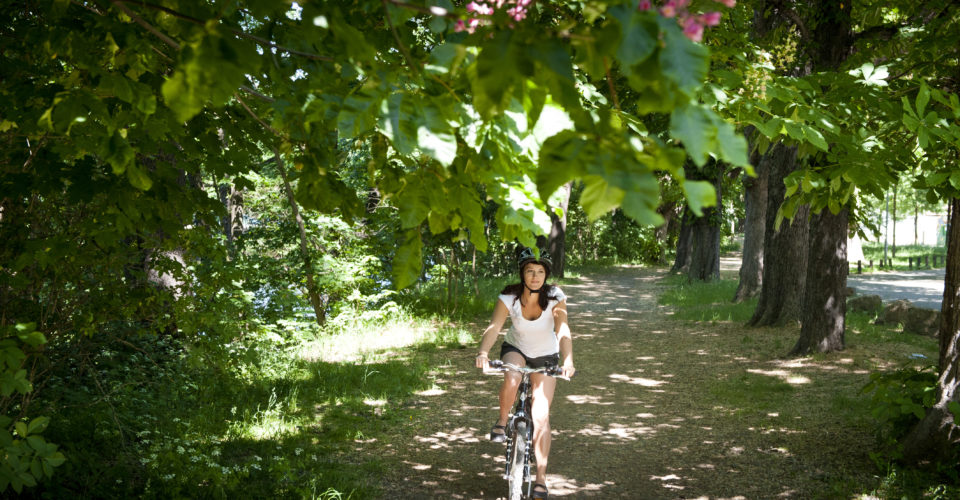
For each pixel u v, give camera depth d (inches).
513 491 211.0
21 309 194.5
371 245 589.3
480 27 67.0
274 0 66.6
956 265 242.1
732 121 130.2
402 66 79.1
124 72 98.7
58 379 245.0
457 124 77.5
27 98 111.3
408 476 250.7
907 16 353.4
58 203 175.6
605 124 52.6
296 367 406.0
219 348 259.3
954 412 227.1
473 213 86.8
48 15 100.7
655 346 539.5
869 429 295.1
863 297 701.9
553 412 350.0
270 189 627.2
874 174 129.3
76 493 194.4
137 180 89.4
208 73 57.6
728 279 1156.5
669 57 47.3
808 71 428.1
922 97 134.3
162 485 204.7
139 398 275.0
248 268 405.7
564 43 55.7
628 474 257.9
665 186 576.4
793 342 513.7
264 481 231.3
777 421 317.4
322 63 85.4
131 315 211.0
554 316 211.5
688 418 332.2
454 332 572.1
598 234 1638.8
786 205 154.1
